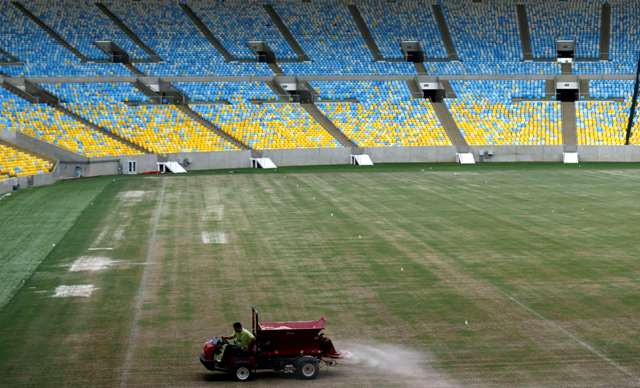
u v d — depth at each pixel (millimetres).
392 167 98000
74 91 102625
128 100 103938
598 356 28000
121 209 62406
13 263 43281
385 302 35125
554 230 52062
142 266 42375
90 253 45719
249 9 121875
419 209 61719
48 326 31938
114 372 26938
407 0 126000
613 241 48188
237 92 110125
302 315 33219
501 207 62531
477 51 119625
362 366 27531
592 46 119938
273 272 40844
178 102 107188
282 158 100875
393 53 118938
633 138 106500
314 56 117188
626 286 37438
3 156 81312
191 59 112500
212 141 100312
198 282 38875
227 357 26672
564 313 33188
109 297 36219
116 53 110812
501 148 105688
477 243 47906
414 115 110438
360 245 47500
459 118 110312
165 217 58312
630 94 112500
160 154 94312
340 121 108500
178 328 31609
